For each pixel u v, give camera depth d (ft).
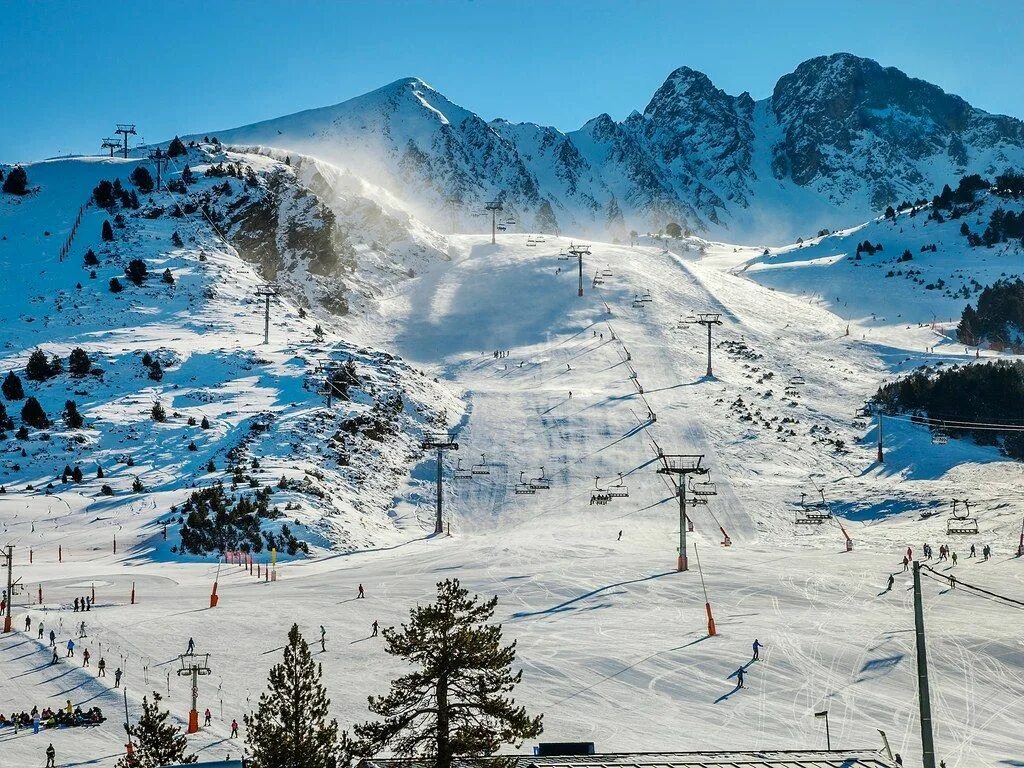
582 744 140.87
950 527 359.66
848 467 472.85
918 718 188.03
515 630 244.63
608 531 387.96
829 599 270.46
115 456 444.55
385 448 475.31
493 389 582.35
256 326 609.42
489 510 427.74
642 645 229.86
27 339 560.20
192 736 177.78
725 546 362.74
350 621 255.09
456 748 118.11
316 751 121.90
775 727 181.78
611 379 589.32
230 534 359.46
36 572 324.80
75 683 208.95
